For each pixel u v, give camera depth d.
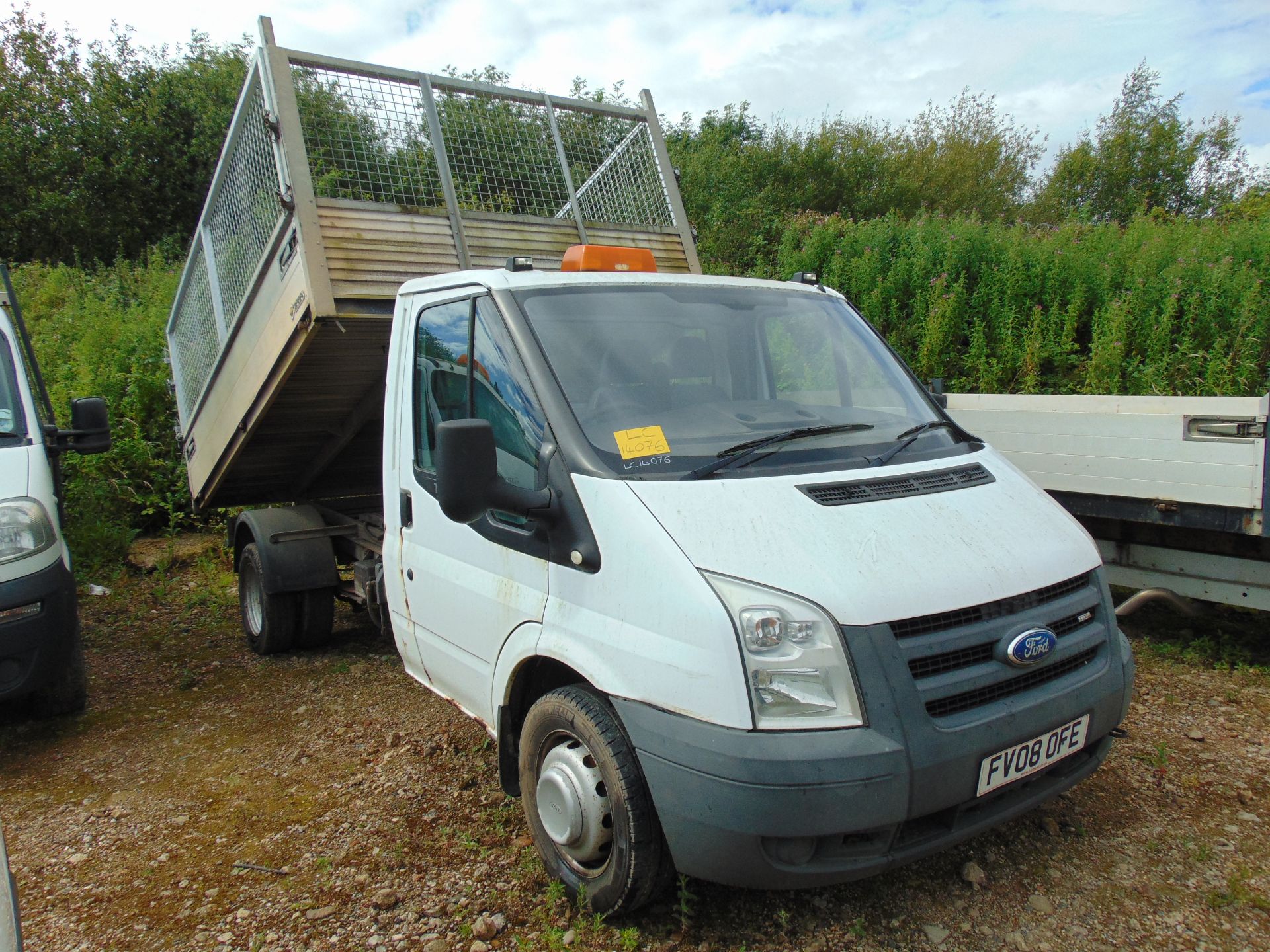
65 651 4.73
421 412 3.99
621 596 2.78
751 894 3.13
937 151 19.55
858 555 2.66
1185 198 20.97
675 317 3.69
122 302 16.53
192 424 6.77
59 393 10.15
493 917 3.07
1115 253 10.34
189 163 25.36
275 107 4.64
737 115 22.06
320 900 3.26
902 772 2.45
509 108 5.67
